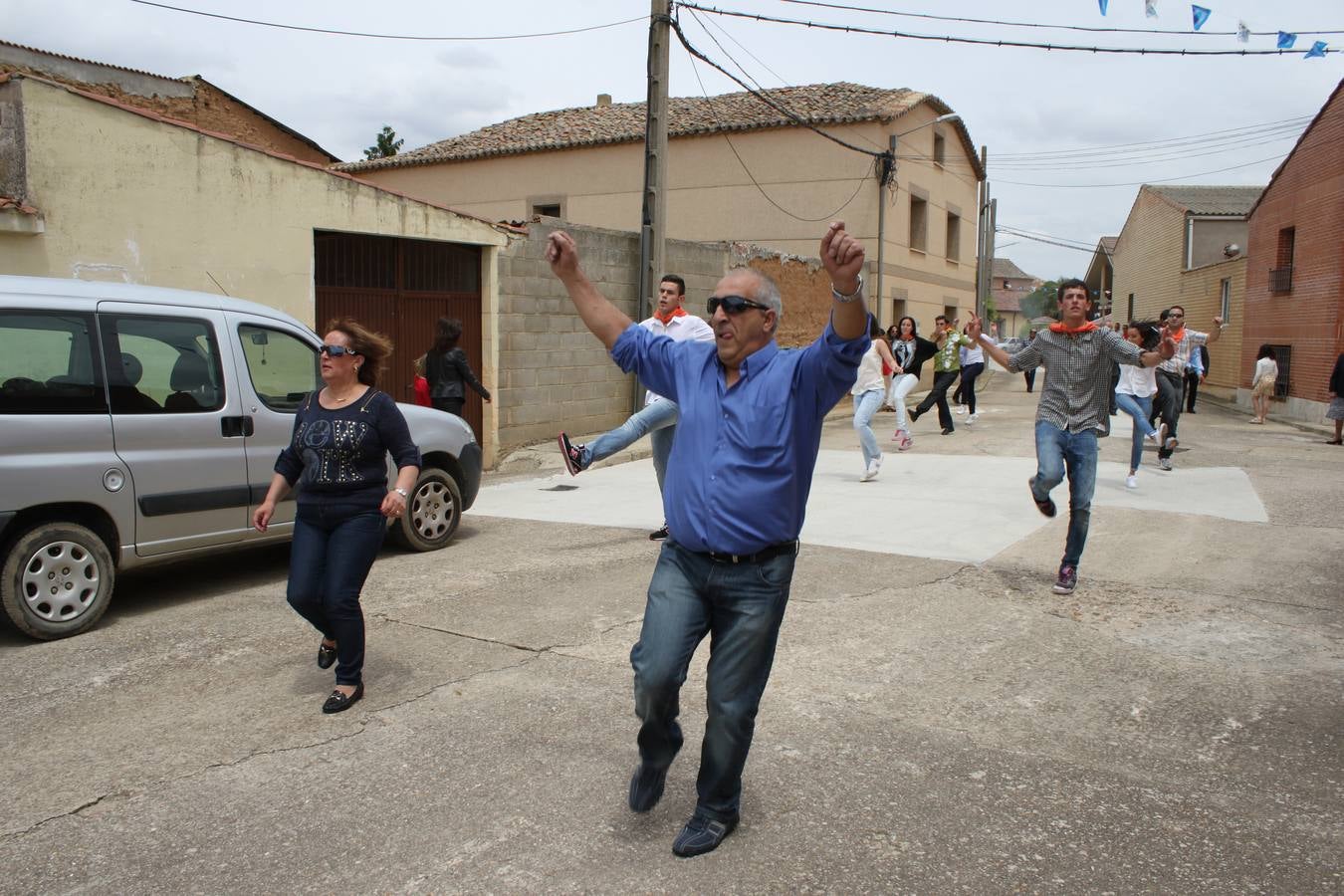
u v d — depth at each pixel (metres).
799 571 6.65
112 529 5.73
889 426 16.70
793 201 22.83
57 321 5.52
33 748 4.04
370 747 4.00
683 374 3.18
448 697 4.51
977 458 12.17
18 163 8.02
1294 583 6.30
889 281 23.52
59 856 3.20
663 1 13.05
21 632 5.38
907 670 4.83
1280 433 16.05
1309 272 18.47
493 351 12.45
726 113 24.05
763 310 2.99
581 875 3.05
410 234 11.23
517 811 3.46
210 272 9.31
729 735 3.10
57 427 5.43
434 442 7.50
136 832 3.35
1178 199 32.62
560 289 13.52
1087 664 4.91
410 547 7.40
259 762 3.88
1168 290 31.70
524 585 6.41
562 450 6.33
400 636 5.38
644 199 13.49
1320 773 3.73
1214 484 10.05
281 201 9.85
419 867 3.11
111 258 8.59
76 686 4.74
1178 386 10.84
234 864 3.15
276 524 6.56
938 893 2.94
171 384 6.00
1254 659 4.97
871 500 9.34
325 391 4.59
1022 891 2.95
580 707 4.38
